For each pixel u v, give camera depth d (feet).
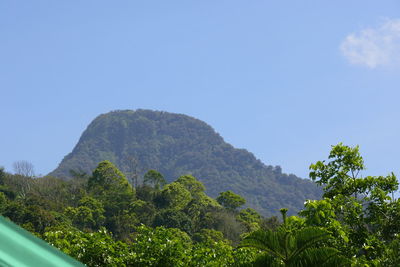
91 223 283.59
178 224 290.15
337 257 21.90
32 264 3.49
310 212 34.24
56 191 321.11
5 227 3.54
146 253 44.73
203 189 369.71
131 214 294.66
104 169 348.59
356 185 41.09
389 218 38.88
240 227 310.04
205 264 46.42
